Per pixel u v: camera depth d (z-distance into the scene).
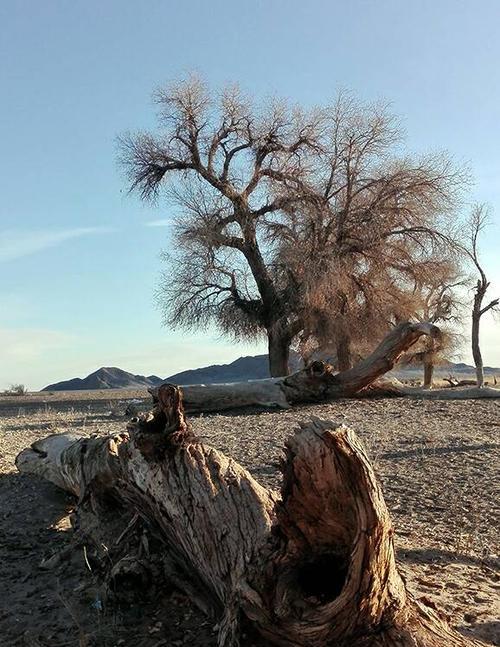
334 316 31.16
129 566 5.53
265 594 4.23
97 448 6.98
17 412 27.81
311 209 32.44
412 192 32.19
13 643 5.25
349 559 3.96
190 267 35.00
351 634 3.97
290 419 16.66
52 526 8.12
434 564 6.47
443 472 10.39
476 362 25.47
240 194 35.00
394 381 22.14
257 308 35.19
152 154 36.62
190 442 5.54
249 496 5.09
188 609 5.35
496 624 5.00
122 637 5.11
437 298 33.72
